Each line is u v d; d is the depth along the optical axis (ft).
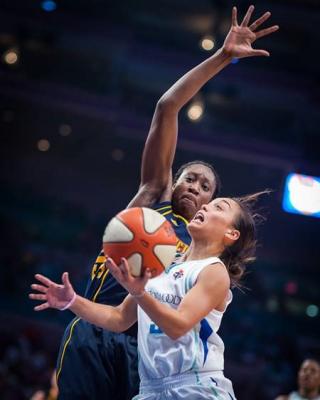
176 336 10.28
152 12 84.02
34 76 80.18
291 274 88.63
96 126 83.46
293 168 83.25
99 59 81.92
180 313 10.35
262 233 88.63
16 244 79.15
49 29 77.61
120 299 14.14
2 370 58.70
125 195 89.66
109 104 79.66
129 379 13.65
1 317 67.00
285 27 80.43
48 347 65.82
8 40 80.33
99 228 84.53
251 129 84.84
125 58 81.35
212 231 12.17
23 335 66.13
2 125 85.61
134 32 80.53
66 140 87.51
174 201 15.12
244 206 12.66
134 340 14.07
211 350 11.45
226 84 80.79
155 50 80.18
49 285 11.15
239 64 80.59
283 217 88.38
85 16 77.05
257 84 80.74
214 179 15.49
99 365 13.73
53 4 77.66
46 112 81.82
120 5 83.25
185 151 85.51
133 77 84.99
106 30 77.92
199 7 81.25
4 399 56.65
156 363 11.35
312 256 89.10
